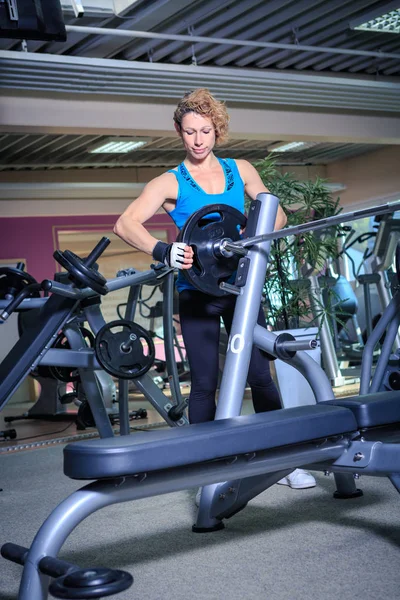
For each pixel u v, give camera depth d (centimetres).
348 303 676
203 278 198
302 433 167
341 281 679
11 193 945
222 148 958
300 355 214
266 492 258
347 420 176
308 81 668
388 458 172
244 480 198
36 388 859
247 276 200
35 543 138
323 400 210
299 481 259
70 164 953
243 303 200
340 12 577
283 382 344
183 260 190
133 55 618
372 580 164
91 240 1032
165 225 1054
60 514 140
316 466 188
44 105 605
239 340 199
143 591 170
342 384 614
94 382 313
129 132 651
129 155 973
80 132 635
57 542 138
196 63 624
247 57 660
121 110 638
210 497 211
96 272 268
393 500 230
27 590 136
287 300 389
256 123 706
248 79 641
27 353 288
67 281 297
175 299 715
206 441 152
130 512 249
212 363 235
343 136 757
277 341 196
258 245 201
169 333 352
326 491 252
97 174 1025
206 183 227
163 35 542
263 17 571
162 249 198
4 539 226
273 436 162
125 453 141
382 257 623
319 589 161
